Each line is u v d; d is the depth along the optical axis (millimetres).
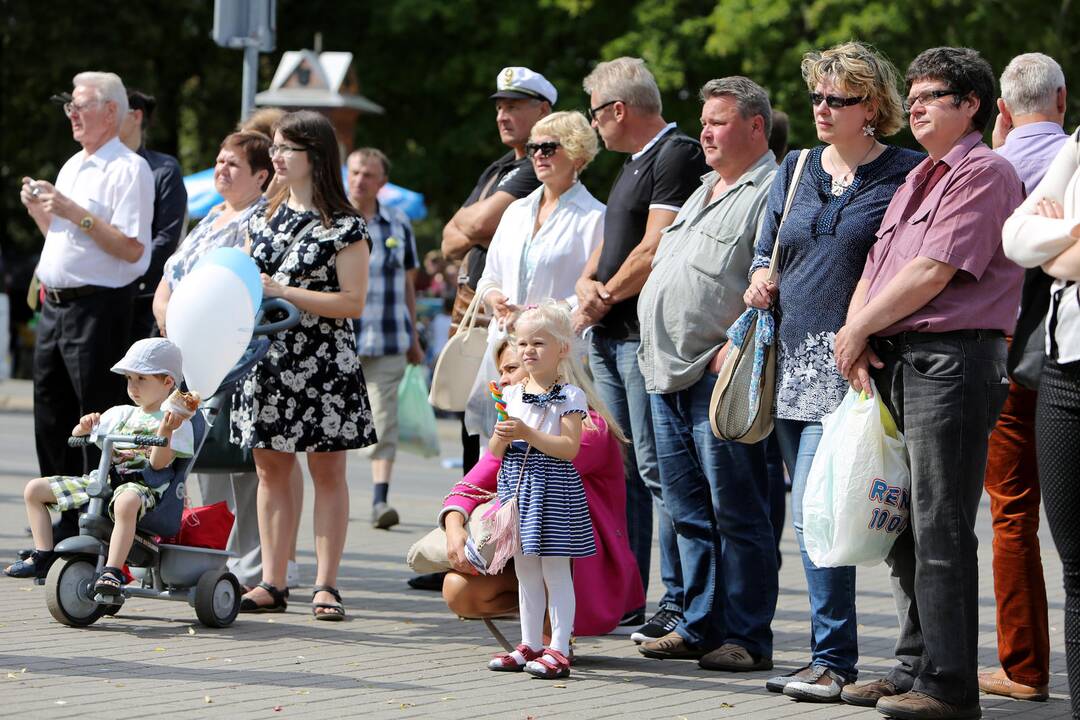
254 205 20047
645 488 19516
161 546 17406
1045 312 13773
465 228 21312
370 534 27266
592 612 16125
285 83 44531
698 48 59312
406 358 28891
